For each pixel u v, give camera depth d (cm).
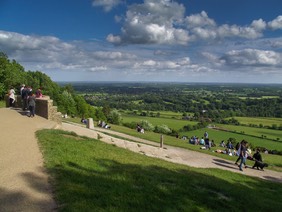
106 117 9275
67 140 1656
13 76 4834
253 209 1109
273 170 2375
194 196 1069
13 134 1683
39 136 1659
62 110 7644
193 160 2325
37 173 1059
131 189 1005
